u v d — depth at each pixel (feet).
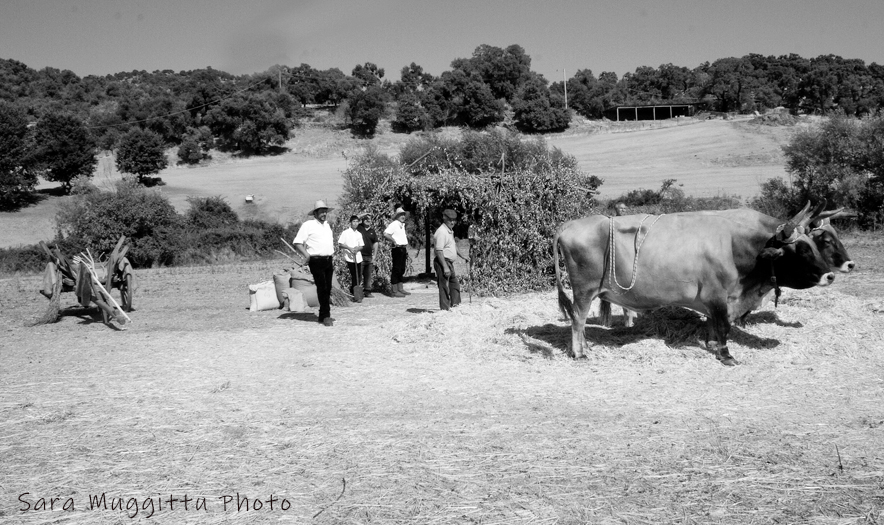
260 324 41.98
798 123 299.79
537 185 55.21
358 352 32.24
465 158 144.56
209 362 31.14
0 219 193.16
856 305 34.65
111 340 37.81
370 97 328.49
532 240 54.60
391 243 59.88
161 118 313.53
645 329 31.63
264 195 212.64
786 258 27.76
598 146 291.58
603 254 28.71
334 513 15.17
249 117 302.45
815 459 17.33
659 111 377.30
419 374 27.76
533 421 21.12
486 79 392.88
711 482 16.20
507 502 15.46
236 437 20.48
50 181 235.20
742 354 27.66
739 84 379.76
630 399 23.12
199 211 132.67
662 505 15.14
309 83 388.57
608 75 483.10
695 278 27.71
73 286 47.19
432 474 17.15
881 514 14.42
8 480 17.57
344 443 19.61
